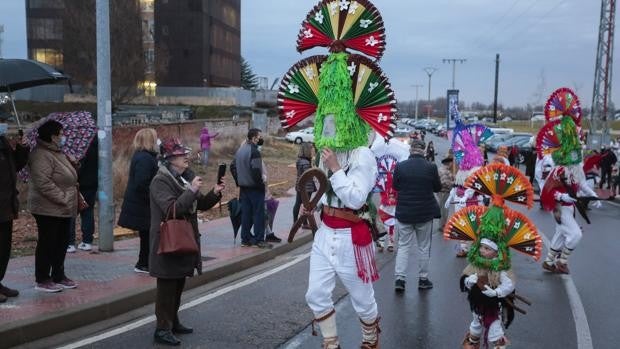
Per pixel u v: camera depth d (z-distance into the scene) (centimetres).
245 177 953
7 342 527
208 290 757
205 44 7194
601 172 2127
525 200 525
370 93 477
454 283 821
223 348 548
